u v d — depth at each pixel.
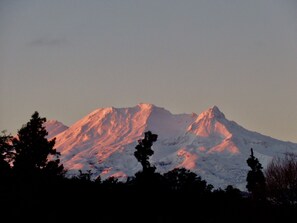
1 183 120.94
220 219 146.25
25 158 139.25
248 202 166.12
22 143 146.12
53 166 143.62
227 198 161.12
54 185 125.00
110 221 123.81
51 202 120.31
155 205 137.25
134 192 136.50
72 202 122.19
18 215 114.00
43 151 148.25
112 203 128.25
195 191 158.25
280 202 197.75
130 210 130.50
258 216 154.00
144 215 132.25
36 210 116.31
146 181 148.75
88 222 121.06
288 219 155.88
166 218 135.25
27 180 123.88
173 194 149.25
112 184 137.25
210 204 151.38
